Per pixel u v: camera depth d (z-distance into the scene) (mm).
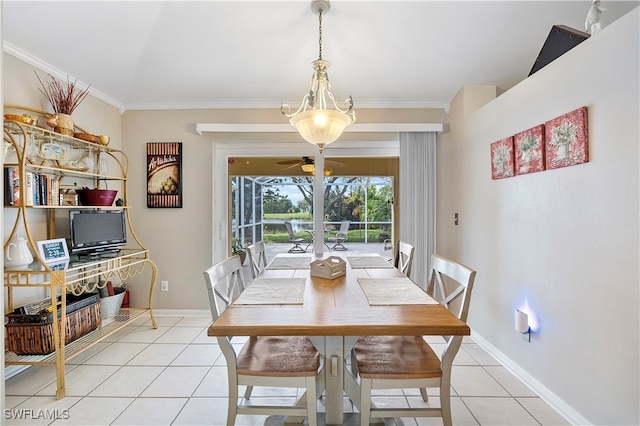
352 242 3721
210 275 1735
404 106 3531
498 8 2256
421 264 3488
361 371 1542
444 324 1353
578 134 1751
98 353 2684
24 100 2457
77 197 2719
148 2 2160
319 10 2232
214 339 2967
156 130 3557
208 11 2262
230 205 3768
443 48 2660
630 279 1501
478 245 2889
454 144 3393
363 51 2699
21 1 2049
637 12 1446
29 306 2379
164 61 2803
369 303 1617
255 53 2723
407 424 1819
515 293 2352
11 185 2150
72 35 2377
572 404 1834
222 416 1912
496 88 3215
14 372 2338
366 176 3715
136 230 3578
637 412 1476
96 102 3197
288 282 2014
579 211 1774
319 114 1956
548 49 2236
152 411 1951
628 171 1498
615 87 1554
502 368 2438
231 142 3643
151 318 3230
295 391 2186
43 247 2379
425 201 3492
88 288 2852
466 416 1888
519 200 2303
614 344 1581
